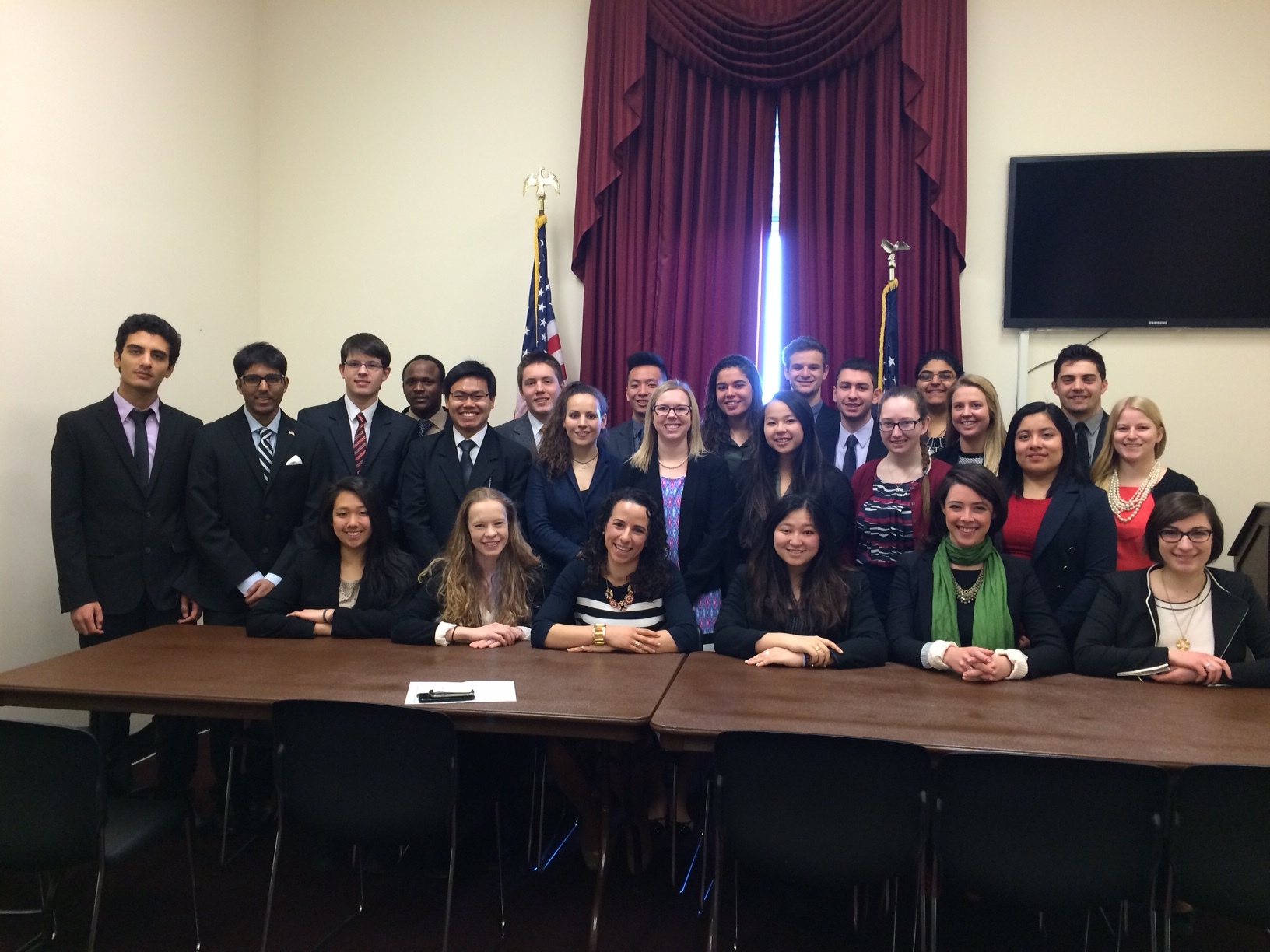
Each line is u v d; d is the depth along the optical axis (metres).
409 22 4.81
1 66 3.27
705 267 4.44
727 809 1.93
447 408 3.40
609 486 3.28
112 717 3.19
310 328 4.93
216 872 2.77
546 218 4.52
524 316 4.75
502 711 2.06
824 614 2.57
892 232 4.28
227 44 4.62
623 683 2.30
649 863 2.78
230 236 4.65
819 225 4.36
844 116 4.32
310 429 3.46
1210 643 2.42
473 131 4.77
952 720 2.03
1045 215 4.27
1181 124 4.21
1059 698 2.21
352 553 2.98
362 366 3.60
